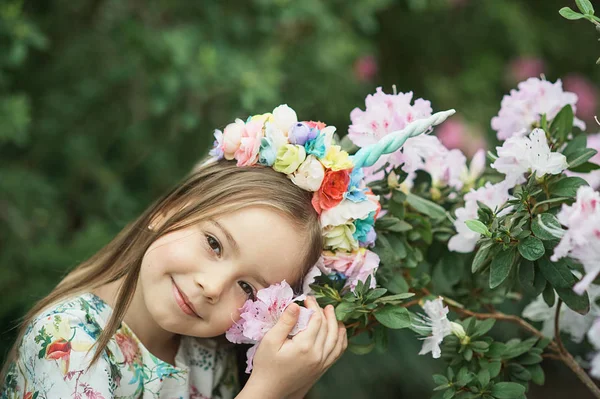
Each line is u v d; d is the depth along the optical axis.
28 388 1.29
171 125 2.45
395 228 1.32
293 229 1.23
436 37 3.28
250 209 1.23
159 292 1.26
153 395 1.36
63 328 1.27
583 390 3.11
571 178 1.20
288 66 2.58
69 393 1.23
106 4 2.46
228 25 2.44
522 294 1.63
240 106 2.36
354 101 2.86
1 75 2.20
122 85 2.47
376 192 1.35
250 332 1.23
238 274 1.23
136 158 2.58
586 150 1.24
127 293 1.30
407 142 1.29
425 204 1.36
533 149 1.19
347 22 2.70
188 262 1.23
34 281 2.24
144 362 1.37
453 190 1.43
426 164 1.43
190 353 1.51
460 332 1.26
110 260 1.41
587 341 1.53
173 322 1.25
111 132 2.54
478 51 3.38
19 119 2.12
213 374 1.52
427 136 1.30
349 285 1.28
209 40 2.40
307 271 1.27
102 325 1.34
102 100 2.50
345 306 1.23
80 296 1.36
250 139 1.28
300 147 1.25
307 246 1.24
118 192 2.47
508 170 1.22
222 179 1.28
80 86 2.46
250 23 2.49
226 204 1.23
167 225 1.28
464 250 1.32
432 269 1.44
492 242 1.17
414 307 1.45
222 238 1.23
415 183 1.50
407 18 3.18
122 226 2.42
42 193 2.37
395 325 1.20
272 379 1.22
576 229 0.99
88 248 2.26
